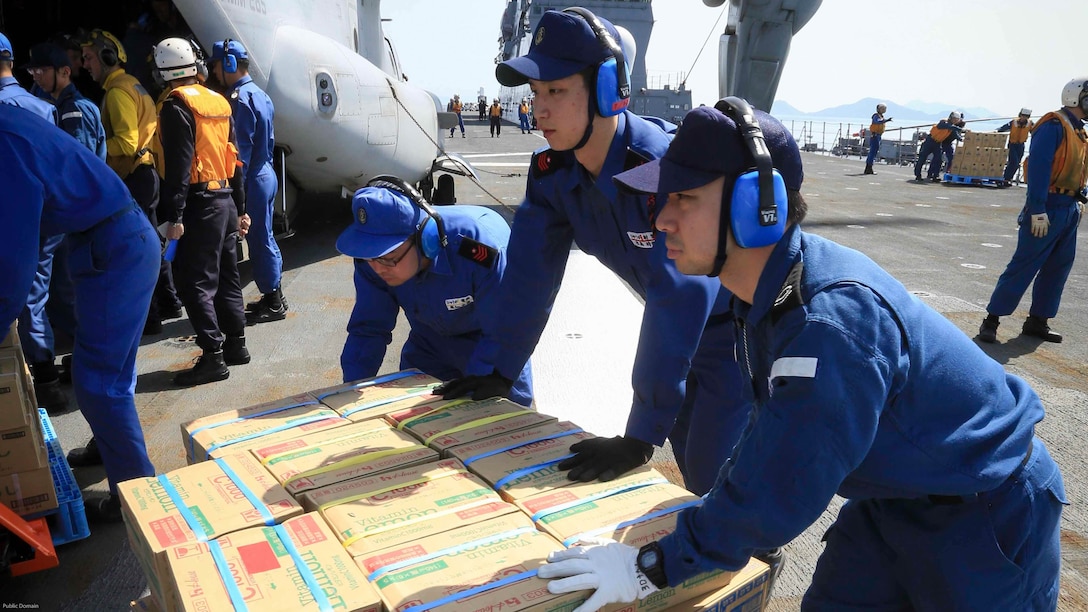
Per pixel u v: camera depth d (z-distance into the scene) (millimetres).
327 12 7395
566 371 4441
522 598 1367
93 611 2352
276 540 1534
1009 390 1427
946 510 1380
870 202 12852
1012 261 5145
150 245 2615
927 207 12414
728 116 1190
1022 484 1359
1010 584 1370
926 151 17469
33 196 2207
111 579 2516
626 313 5516
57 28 6543
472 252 2504
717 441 2396
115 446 2709
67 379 4305
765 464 1191
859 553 1563
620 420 3811
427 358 2945
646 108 28406
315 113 6422
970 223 10617
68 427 3717
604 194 1960
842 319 1162
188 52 4293
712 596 1564
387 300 2711
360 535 1554
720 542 1278
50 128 2359
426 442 2025
